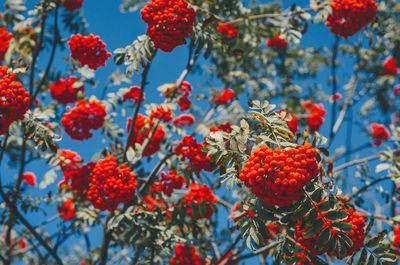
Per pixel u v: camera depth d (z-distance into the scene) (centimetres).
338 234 242
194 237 473
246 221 265
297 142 292
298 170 233
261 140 265
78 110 475
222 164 274
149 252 488
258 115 284
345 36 481
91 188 356
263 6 618
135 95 492
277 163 234
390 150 473
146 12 347
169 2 345
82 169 435
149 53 371
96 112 481
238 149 267
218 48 626
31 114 339
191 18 348
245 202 273
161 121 488
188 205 436
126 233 447
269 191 240
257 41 557
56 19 477
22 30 499
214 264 489
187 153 377
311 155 242
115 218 397
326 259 420
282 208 254
